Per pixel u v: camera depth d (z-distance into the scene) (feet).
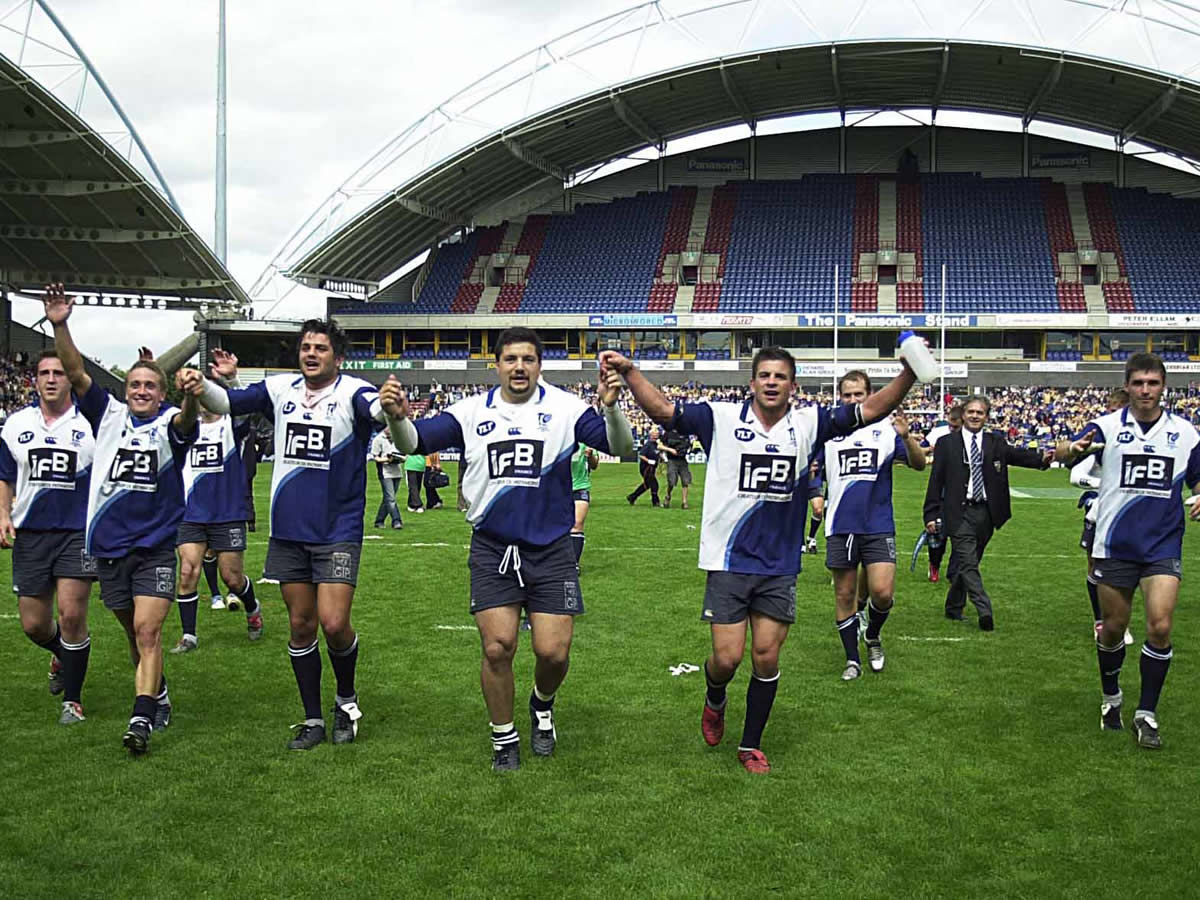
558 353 158.92
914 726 20.11
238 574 27.14
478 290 164.25
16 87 91.76
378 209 152.56
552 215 175.22
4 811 15.64
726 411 17.85
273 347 166.61
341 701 19.19
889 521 24.23
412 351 161.38
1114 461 19.67
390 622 30.30
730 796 16.37
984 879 13.57
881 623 24.53
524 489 17.29
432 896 13.05
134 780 16.93
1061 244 156.46
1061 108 158.10
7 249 130.41
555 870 13.76
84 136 101.76
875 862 14.05
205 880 13.44
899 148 172.45
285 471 18.52
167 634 28.58
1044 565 42.75
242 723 20.18
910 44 137.80
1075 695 22.36
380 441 55.42
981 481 29.78
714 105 160.04
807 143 174.09
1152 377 19.26
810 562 43.04
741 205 169.78
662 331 156.66
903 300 151.33
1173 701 21.85
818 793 16.51
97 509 19.24
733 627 17.65
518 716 20.61
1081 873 13.75
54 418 20.17
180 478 19.79
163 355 172.86
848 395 24.26
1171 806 16.03
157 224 122.21
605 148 169.48
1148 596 19.17
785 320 148.66
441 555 45.21
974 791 16.62
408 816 15.51
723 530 17.71
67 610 20.07
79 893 13.07
